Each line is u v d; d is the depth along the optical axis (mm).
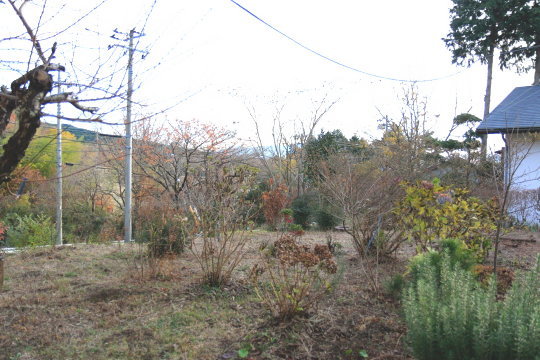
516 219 10867
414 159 10195
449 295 3543
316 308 4789
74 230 17594
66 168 18938
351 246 8664
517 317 2926
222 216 5969
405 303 3584
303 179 20422
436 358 3176
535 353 2729
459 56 22562
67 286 5816
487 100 22375
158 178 17766
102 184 21578
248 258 7117
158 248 6957
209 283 5727
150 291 5520
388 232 7027
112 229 15445
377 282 5609
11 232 10484
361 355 3854
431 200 5844
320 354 3895
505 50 21562
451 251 5047
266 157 22359
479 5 20891
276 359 3787
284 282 5191
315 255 4531
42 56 2928
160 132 16594
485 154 14125
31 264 7207
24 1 2844
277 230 10922
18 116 2760
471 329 3064
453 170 13852
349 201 6895
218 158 14945
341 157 10547
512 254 7699
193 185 7836
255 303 5070
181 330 4387
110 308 4977
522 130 13148
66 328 4438
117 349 3975
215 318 4672
